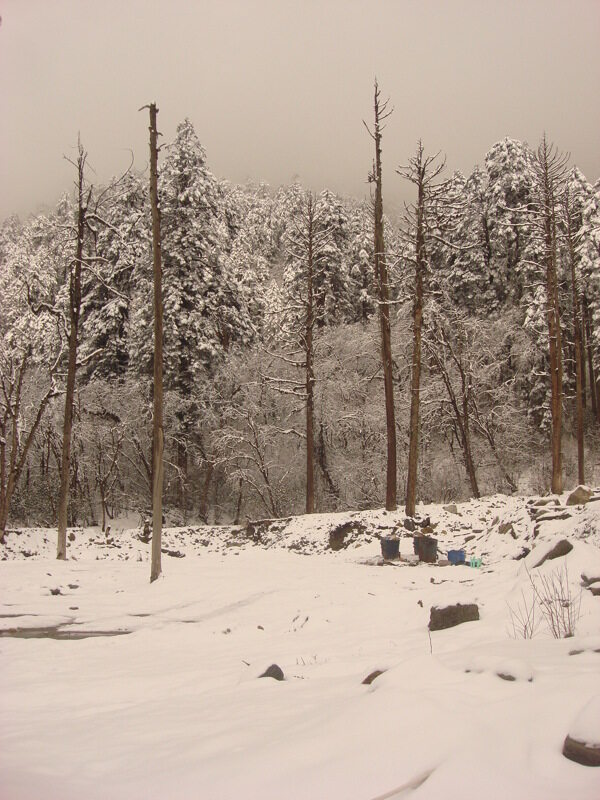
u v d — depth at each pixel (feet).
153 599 47.55
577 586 32.73
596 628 26.63
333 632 34.99
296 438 115.96
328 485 115.55
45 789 11.73
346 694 18.11
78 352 111.34
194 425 112.47
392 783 10.91
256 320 140.67
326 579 52.24
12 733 17.48
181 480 111.04
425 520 76.74
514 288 125.59
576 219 114.42
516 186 125.18
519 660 16.63
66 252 88.89
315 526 84.12
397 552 63.46
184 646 33.45
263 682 22.34
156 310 59.41
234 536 91.09
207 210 112.88
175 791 11.62
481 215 132.36
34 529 89.25
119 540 89.81
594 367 129.29
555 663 18.08
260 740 14.05
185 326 107.76
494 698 14.35
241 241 156.66
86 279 94.94
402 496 108.37
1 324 110.93
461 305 128.26
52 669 27.91
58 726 18.24
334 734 13.23
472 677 15.92
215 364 111.34
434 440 118.73
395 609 38.45
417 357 81.10
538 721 12.85
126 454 116.16
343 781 11.16
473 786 10.44
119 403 108.17
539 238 89.51
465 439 102.78
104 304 114.21
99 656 30.86
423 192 80.84
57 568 62.23
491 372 110.32
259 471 114.83
